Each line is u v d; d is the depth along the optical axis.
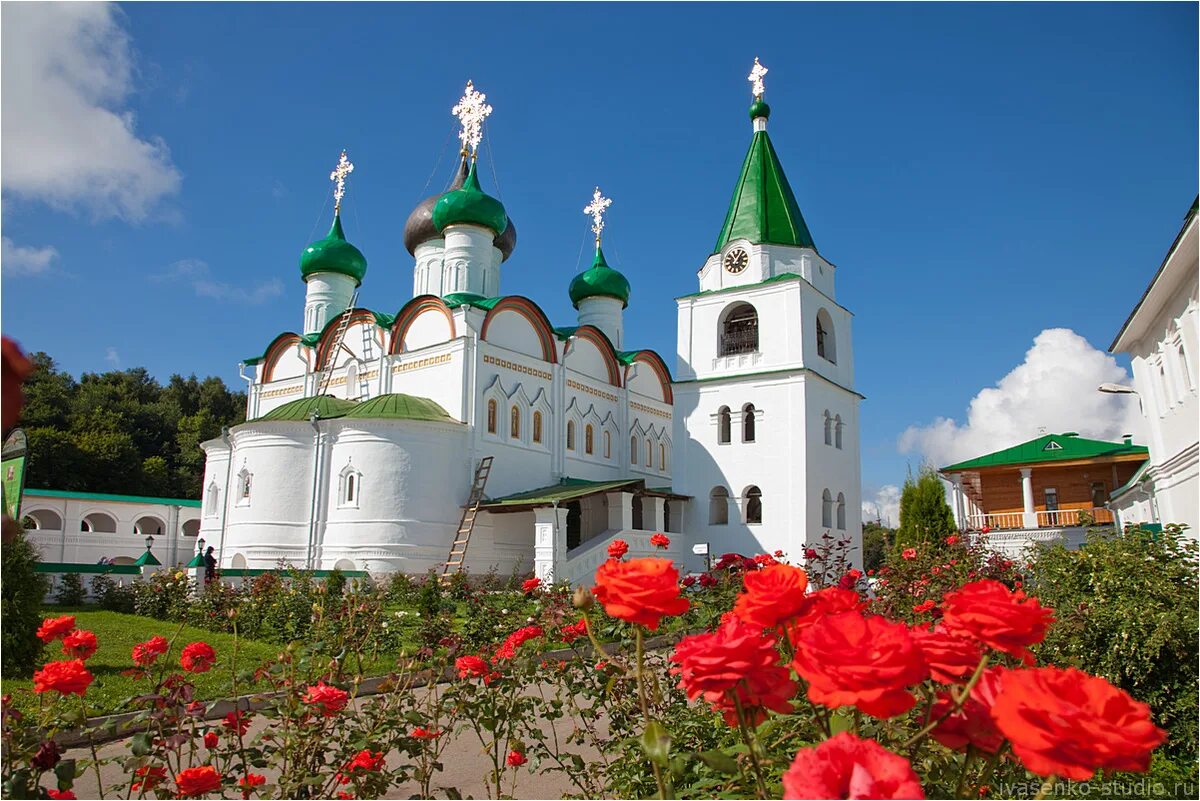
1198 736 7.23
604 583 3.12
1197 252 12.35
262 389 38.94
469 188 36.00
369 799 4.99
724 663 2.67
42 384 52.69
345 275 40.00
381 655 13.15
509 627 12.84
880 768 1.91
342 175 41.22
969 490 36.41
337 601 16.19
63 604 20.55
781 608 2.97
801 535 28.36
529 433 32.25
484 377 30.61
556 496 27.23
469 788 7.29
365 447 28.36
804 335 30.19
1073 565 9.29
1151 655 7.59
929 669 2.70
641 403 39.78
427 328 32.84
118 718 6.07
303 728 5.04
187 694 4.99
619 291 42.16
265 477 29.42
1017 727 2.02
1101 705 2.00
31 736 4.54
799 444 29.05
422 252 39.25
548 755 6.09
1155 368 16.88
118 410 57.88
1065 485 34.62
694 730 5.43
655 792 5.05
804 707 3.85
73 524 40.78
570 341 35.28
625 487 28.80
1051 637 8.30
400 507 27.88
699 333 32.03
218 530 32.34
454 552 28.27
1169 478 16.53
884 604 9.55
